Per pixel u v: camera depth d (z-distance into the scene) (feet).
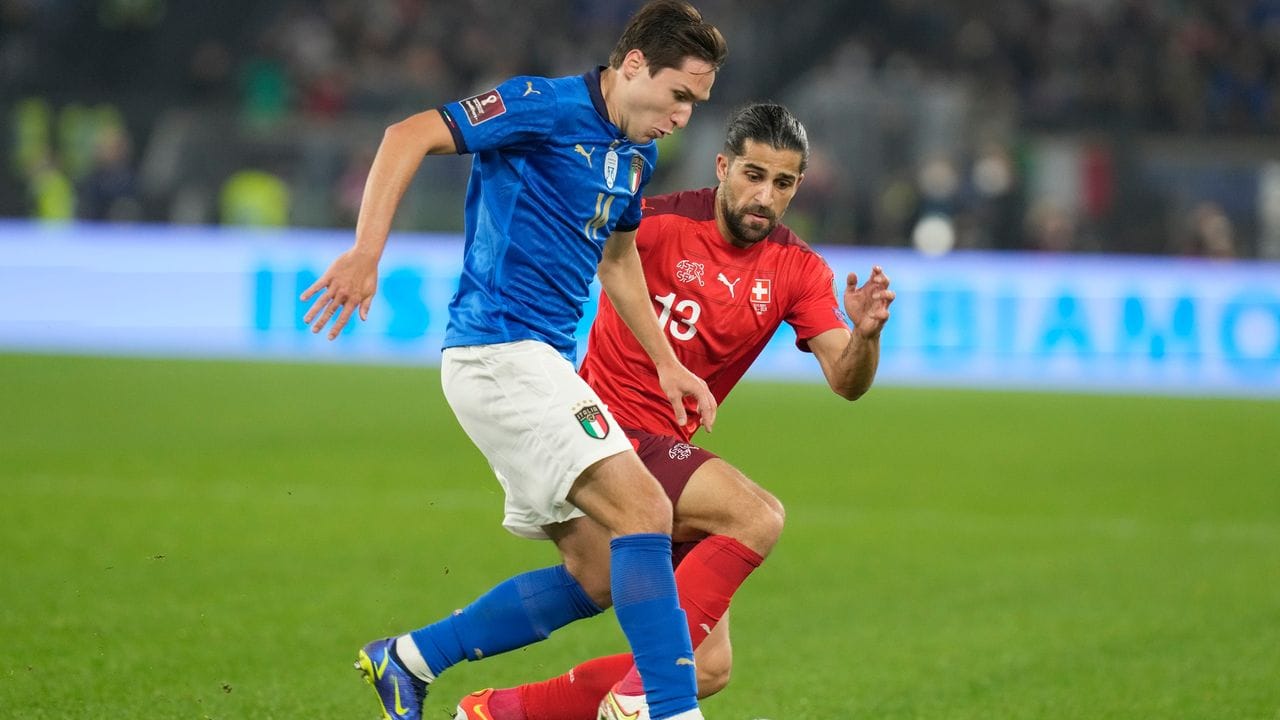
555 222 42.47
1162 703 55.01
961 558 87.40
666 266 49.62
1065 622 70.33
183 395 150.41
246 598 69.51
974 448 135.95
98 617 64.13
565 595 45.06
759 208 47.21
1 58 245.65
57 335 192.44
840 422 150.30
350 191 201.05
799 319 50.03
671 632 40.52
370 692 53.98
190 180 200.54
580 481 41.24
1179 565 86.38
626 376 49.24
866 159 219.00
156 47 251.60
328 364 182.09
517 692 46.88
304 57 245.86
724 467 45.34
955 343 196.24
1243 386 195.72
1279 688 57.41
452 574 77.66
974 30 260.83
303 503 97.71
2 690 51.72
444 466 114.83
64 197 197.98
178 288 194.18
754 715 52.95
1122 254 203.00
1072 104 244.22
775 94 262.06
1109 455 133.80
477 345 42.37
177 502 95.91
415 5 257.55
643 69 41.96
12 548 78.74
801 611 72.13
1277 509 108.27
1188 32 264.93
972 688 57.21
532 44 254.27
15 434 123.54
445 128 40.57
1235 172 211.61
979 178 209.15
